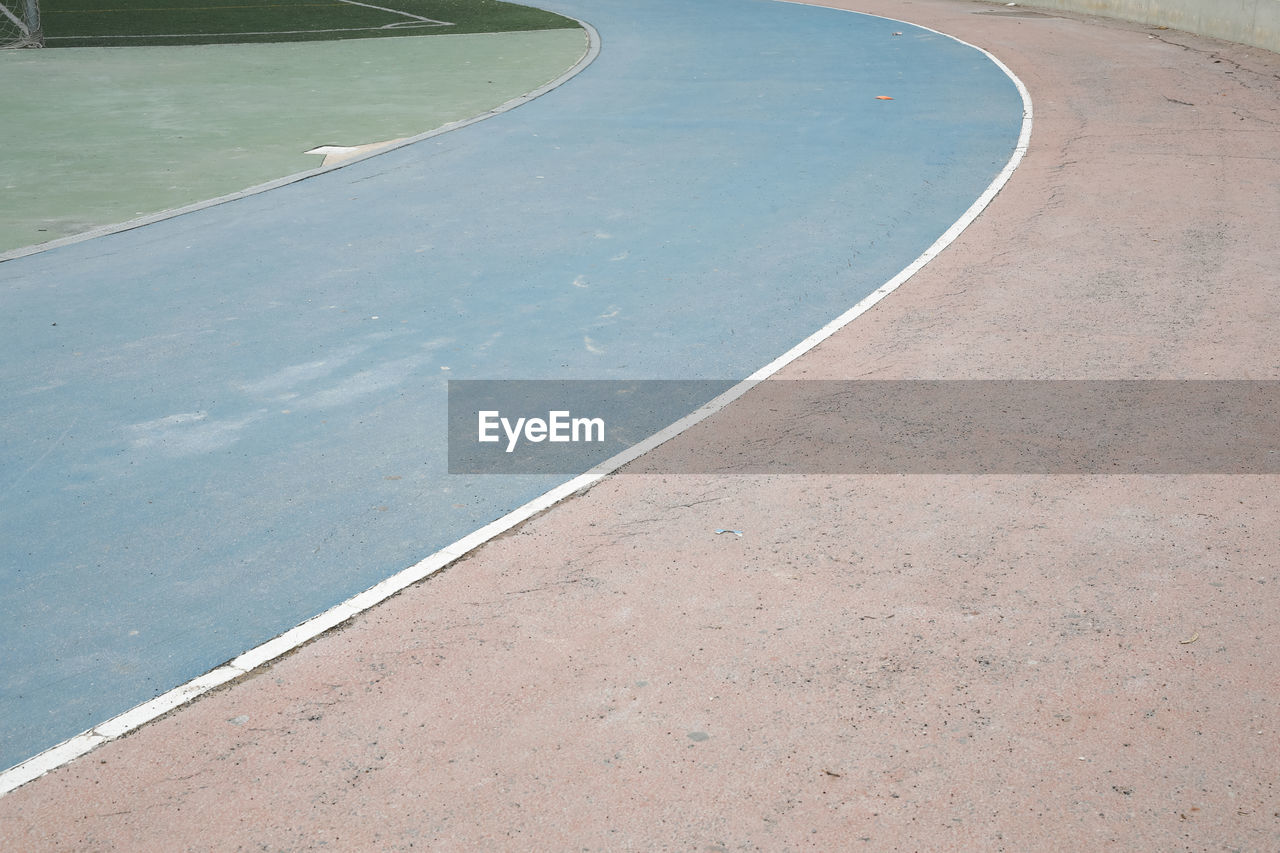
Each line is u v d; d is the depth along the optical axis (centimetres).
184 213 1276
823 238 1183
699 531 645
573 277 1070
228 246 1164
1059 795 446
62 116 1752
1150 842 423
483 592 593
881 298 1019
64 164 1486
